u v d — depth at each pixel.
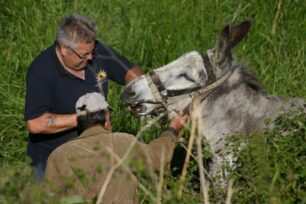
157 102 10.37
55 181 9.02
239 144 9.40
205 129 10.40
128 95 10.44
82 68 10.55
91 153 9.01
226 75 10.33
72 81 10.59
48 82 10.51
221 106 10.39
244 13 15.65
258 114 10.41
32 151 10.88
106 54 11.03
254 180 8.71
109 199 8.95
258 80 10.61
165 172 8.84
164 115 10.43
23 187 7.74
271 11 15.59
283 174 8.69
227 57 10.33
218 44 10.23
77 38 10.20
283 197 8.42
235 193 9.07
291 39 15.03
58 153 9.15
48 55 10.58
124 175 8.96
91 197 8.91
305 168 8.78
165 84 10.31
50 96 10.55
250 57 14.52
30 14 15.72
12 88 13.98
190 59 10.32
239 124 10.38
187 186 9.22
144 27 15.25
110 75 11.16
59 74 10.53
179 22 15.17
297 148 9.09
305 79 13.88
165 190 8.55
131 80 10.84
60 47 10.38
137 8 15.63
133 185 9.08
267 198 8.33
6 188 7.63
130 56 14.72
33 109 10.50
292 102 10.62
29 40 14.92
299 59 14.52
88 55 10.38
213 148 10.38
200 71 10.27
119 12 15.73
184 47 14.63
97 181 8.89
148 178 9.12
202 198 9.13
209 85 10.31
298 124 9.64
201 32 14.98
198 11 15.41
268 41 14.94
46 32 15.09
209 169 10.43
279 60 14.41
